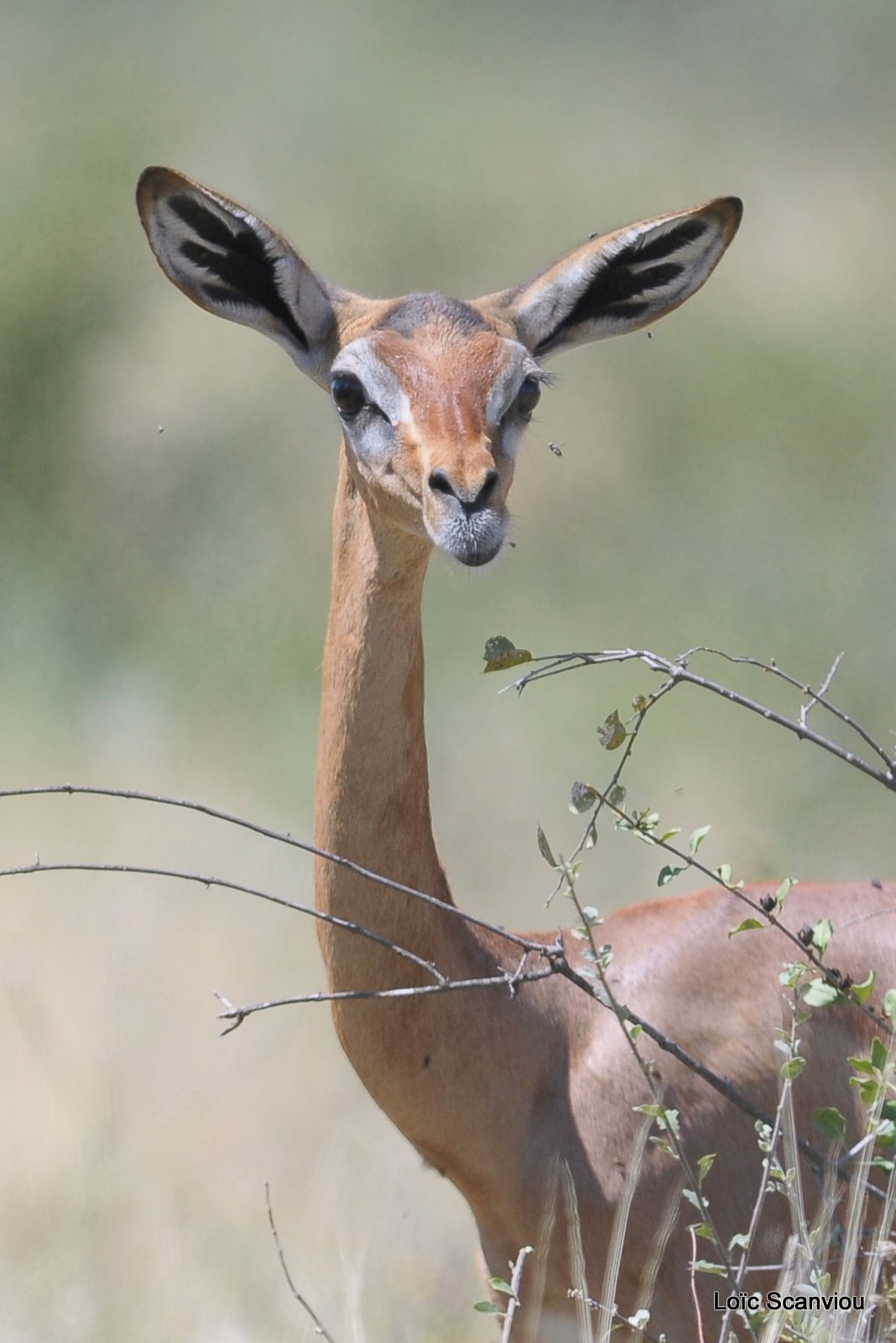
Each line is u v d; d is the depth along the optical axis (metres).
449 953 9.18
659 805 20.11
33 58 45.31
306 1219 12.99
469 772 21.06
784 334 32.34
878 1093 8.36
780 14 45.91
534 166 40.44
